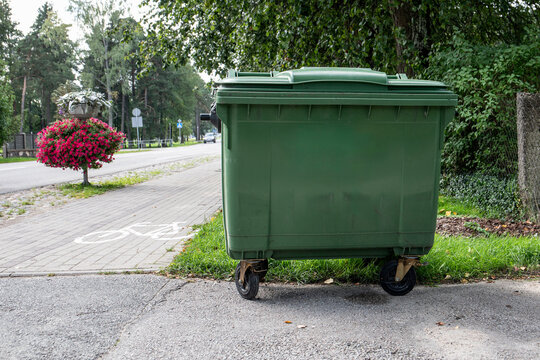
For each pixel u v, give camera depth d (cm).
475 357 288
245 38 1099
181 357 288
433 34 958
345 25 928
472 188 795
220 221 693
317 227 376
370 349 299
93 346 302
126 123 6450
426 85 371
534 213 661
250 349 299
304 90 358
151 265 484
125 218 783
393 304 377
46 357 287
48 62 6281
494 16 1005
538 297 390
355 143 371
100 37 4694
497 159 783
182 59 1283
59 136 1184
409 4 880
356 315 354
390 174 378
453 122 791
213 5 1086
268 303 380
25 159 2539
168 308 368
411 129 375
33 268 477
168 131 7506
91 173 1642
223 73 1266
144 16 1270
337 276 432
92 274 457
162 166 1994
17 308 367
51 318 347
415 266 407
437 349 299
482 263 457
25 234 655
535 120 664
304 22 893
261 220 371
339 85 363
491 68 759
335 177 373
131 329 329
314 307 371
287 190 370
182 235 641
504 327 331
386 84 366
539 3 991
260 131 362
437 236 553
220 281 436
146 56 1336
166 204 940
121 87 5725
